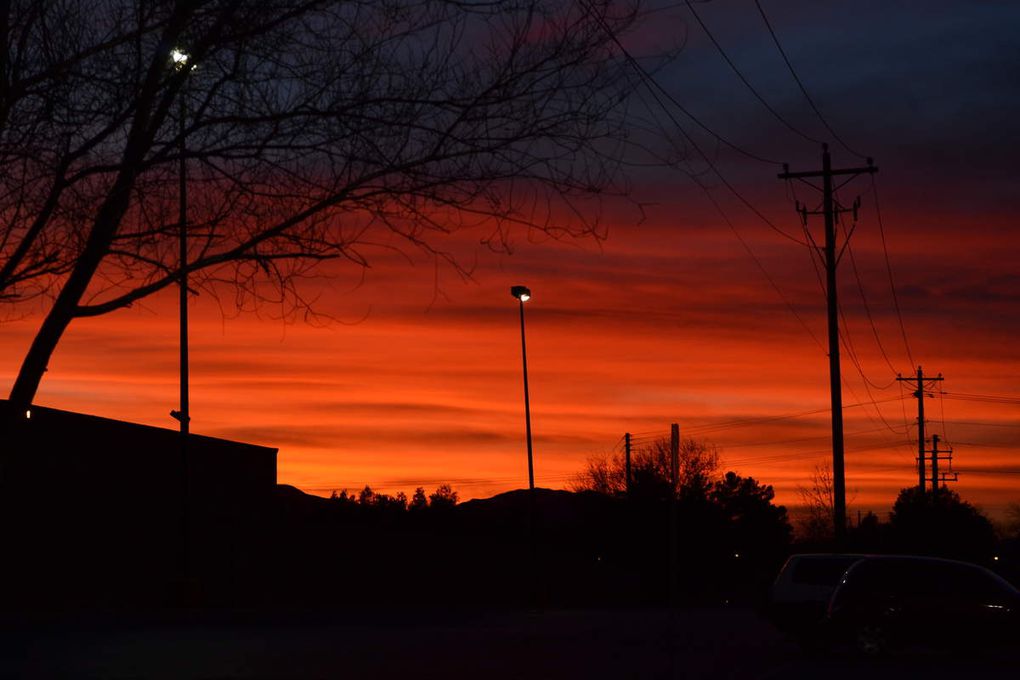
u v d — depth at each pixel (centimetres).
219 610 4225
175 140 982
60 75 991
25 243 977
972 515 9406
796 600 3103
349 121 988
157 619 3584
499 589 6656
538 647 2584
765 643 2955
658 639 2920
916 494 8806
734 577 9750
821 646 2661
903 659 2555
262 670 2019
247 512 5606
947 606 2556
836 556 3152
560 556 7425
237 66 998
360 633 2964
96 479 4831
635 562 8675
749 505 12531
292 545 5834
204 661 2162
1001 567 6475
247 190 997
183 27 988
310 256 986
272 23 986
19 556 4438
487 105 996
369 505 11656
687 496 8950
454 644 2631
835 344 4406
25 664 2086
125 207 982
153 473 5112
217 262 966
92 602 4700
